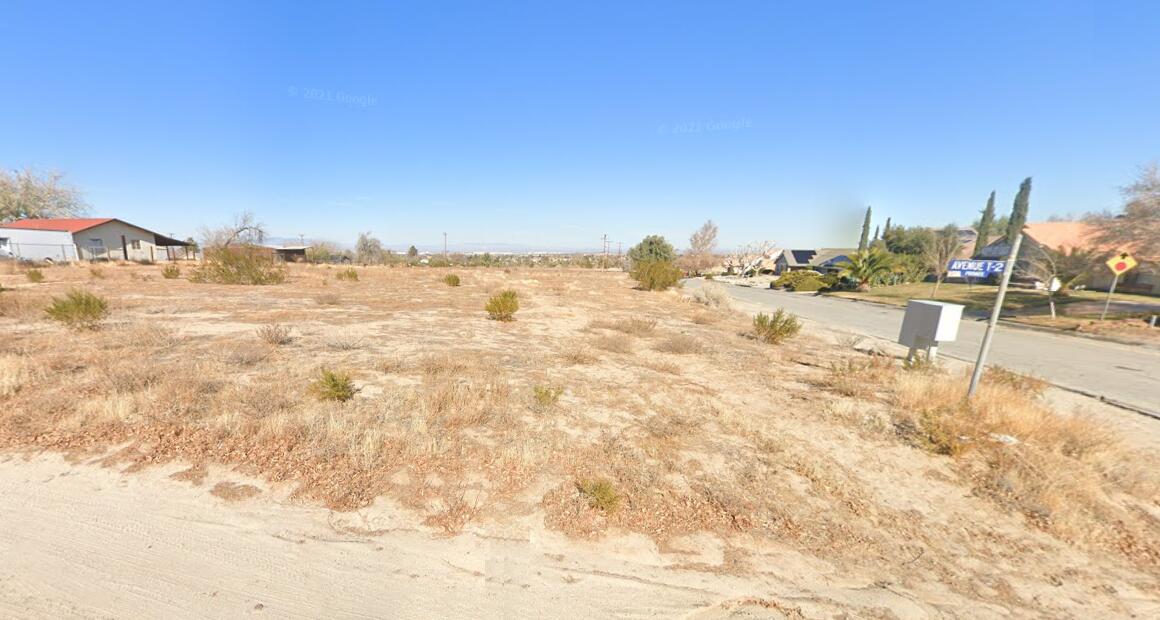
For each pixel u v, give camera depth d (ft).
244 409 13.91
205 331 26.96
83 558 7.81
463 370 20.07
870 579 8.13
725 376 21.83
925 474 12.07
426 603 7.20
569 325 35.58
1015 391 18.66
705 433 14.32
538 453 12.04
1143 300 65.10
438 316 37.50
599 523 9.29
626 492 10.47
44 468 10.40
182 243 139.03
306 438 12.14
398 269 118.01
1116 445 14.05
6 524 8.55
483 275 100.63
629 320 37.52
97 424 12.50
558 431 13.73
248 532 8.61
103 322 27.78
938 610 7.48
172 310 35.06
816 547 8.92
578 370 21.35
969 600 7.72
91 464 10.65
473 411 14.40
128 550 8.04
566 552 8.45
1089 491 11.17
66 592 7.07
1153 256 48.83
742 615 7.23
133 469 10.51
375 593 7.36
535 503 9.87
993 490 11.28
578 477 11.02
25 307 31.22
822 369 23.97
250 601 7.09
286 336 24.73
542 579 7.79
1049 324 48.37
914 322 22.70
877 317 57.88
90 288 51.29
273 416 13.14
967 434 14.25
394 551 8.29
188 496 9.61
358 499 9.72
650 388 18.98
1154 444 15.76
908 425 15.39
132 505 9.25
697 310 50.57
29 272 60.18
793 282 117.39
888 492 11.10
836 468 12.27
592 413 15.57
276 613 6.91
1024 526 9.89
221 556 8.00
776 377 21.81
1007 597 7.83
